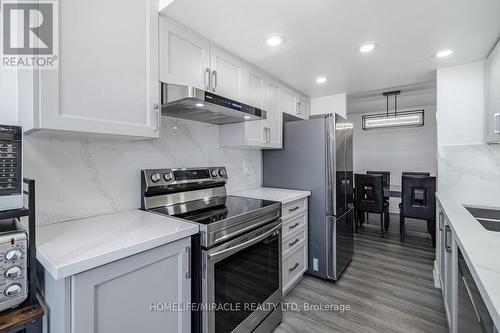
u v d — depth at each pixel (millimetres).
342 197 2555
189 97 1335
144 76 1312
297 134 2598
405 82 2744
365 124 4770
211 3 1337
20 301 831
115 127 1183
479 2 1335
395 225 4512
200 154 2096
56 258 823
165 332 1112
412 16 1472
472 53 1998
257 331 1608
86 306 840
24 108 1057
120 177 1550
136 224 1253
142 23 1308
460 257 1223
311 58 2082
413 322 1809
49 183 1261
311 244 2506
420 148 5328
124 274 952
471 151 2217
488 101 2021
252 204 1820
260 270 1648
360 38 1739
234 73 1986
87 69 1083
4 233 833
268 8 1390
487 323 774
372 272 2617
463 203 1893
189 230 1194
